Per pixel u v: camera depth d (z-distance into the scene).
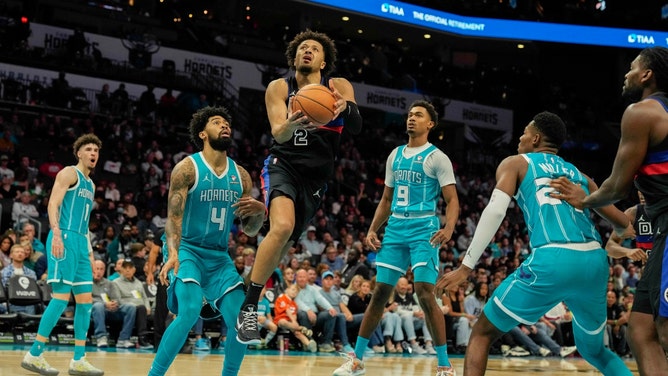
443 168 6.29
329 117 4.18
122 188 17.14
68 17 21.50
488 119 25.25
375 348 11.75
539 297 3.81
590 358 4.14
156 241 10.36
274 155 4.61
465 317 12.44
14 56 18.47
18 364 7.00
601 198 3.68
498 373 7.95
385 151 23.31
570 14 25.61
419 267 6.21
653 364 3.37
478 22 25.31
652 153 3.40
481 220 3.87
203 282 4.71
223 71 21.61
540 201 3.92
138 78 20.30
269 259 4.28
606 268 3.88
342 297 11.88
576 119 27.05
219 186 4.73
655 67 3.51
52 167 16.31
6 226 13.88
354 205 19.02
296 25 24.92
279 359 8.90
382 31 26.38
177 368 6.96
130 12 22.92
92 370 6.22
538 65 29.61
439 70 25.92
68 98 18.47
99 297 10.34
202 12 25.61
